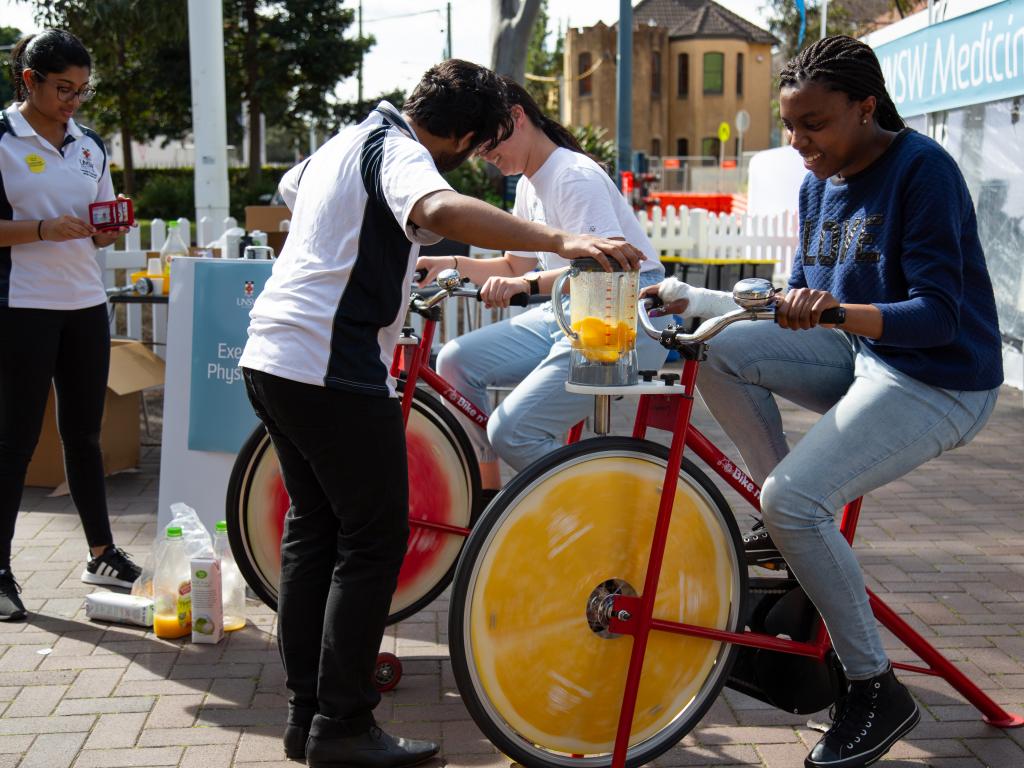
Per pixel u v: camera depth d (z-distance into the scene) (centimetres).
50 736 290
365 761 266
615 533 259
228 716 304
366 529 260
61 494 525
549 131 331
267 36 3519
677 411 254
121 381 556
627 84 1430
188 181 3762
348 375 246
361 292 247
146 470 577
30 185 368
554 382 309
